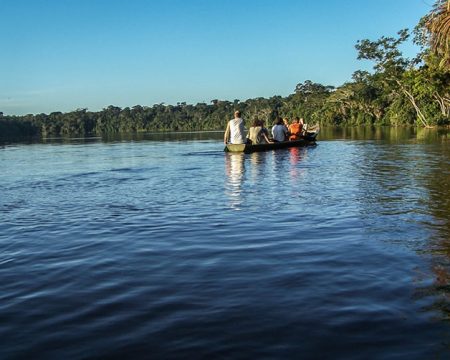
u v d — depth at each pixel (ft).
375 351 7.88
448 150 56.90
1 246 15.89
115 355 8.05
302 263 12.90
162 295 10.78
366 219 18.25
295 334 8.59
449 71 124.98
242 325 9.03
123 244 15.69
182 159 55.93
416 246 14.21
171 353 8.04
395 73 206.18
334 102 318.86
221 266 12.88
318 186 28.07
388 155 51.44
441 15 89.40
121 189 30.07
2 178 39.47
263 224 18.02
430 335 8.37
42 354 8.16
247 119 435.53
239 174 36.19
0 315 9.94
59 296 10.97
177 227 18.02
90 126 512.22
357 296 10.32
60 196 27.71
